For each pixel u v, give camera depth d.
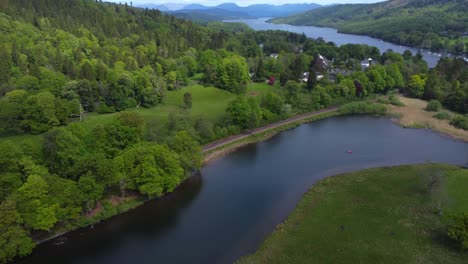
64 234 64.44
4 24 164.75
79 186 65.12
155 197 76.75
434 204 71.69
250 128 121.25
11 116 92.94
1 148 63.69
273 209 73.50
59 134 73.31
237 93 154.25
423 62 198.38
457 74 170.38
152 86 135.62
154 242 62.97
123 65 155.00
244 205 75.25
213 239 63.75
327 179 85.88
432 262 55.53
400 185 81.00
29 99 97.81
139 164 74.06
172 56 194.75
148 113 122.12
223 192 80.81
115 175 69.75
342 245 60.38
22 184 62.44
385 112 141.88
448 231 58.66
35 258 58.50
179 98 143.50
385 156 100.44
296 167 94.19
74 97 115.56
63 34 173.38
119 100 123.56
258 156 102.06
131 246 61.88
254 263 56.69
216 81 161.88
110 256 59.34
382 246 59.72
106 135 82.12
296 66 183.38
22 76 125.50
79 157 72.38
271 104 131.75
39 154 72.25
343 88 152.50
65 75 136.62
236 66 156.12
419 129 123.12
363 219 67.88
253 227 67.25
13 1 197.50
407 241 60.75
